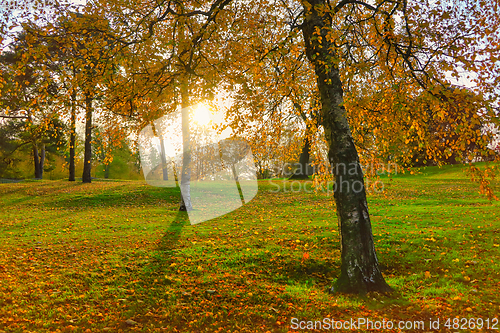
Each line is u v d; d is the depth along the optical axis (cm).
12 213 1552
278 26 741
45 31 597
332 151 592
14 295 538
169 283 626
